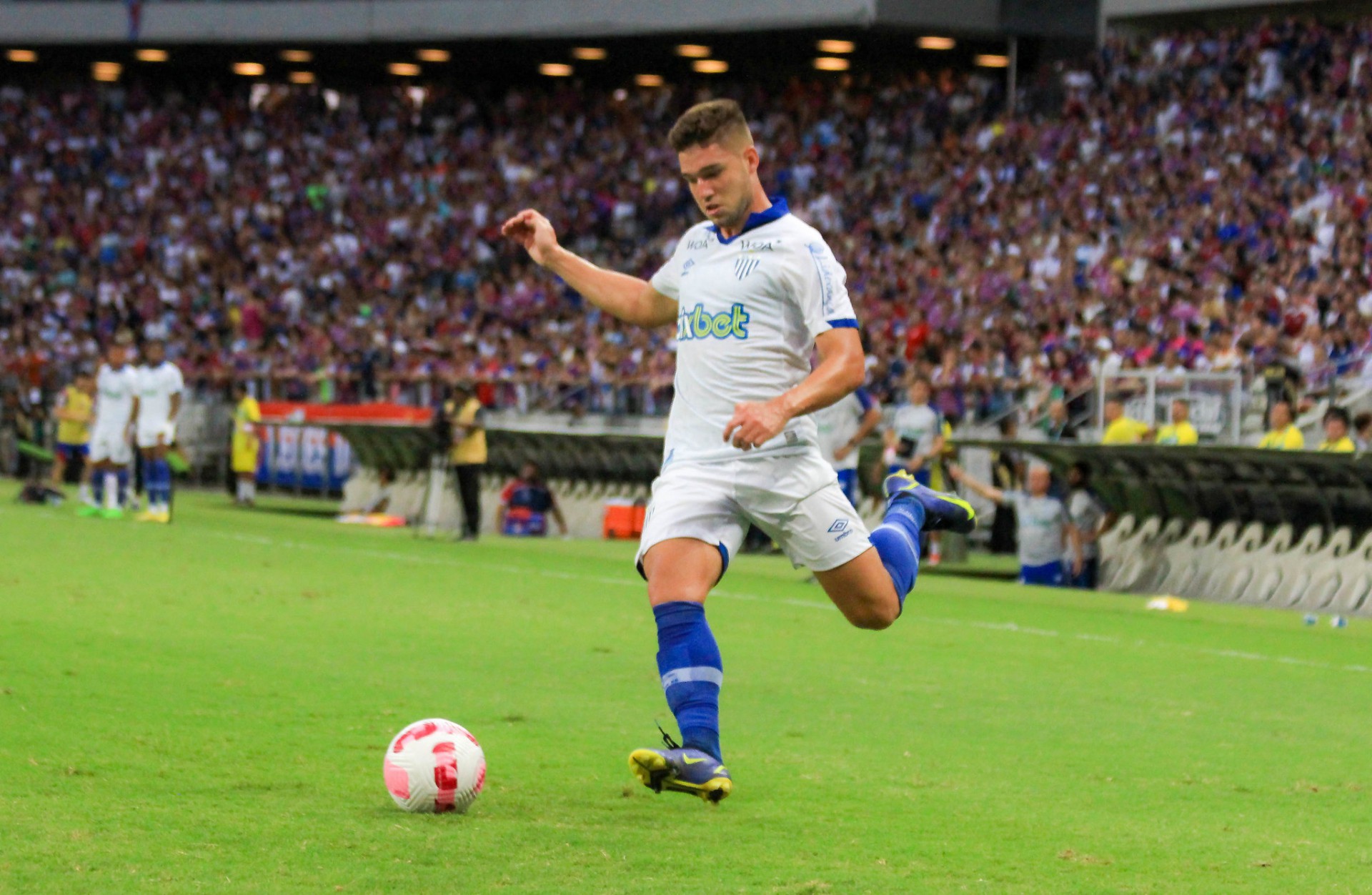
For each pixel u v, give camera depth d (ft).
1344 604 133.90
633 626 102.37
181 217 360.69
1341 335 202.59
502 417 249.75
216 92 381.81
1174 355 188.65
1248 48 288.30
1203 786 57.88
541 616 106.42
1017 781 57.98
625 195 341.00
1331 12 295.07
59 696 67.56
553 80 370.32
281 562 139.85
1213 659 97.71
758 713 71.97
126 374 188.65
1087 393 196.75
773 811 51.24
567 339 283.38
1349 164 259.39
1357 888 43.04
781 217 50.72
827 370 48.11
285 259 344.69
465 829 46.83
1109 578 152.76
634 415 240.73
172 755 56.85
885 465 154.71
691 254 52.01
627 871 42.39
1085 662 93.97
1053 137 296.92
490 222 339.16
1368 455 127.24
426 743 48.70
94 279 350.64
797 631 104.12
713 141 49.78
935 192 305.12
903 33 294.46
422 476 213.05
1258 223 255.09
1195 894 41.93
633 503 195.31
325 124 373.20
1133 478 151.94
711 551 50.31
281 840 44.83
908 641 101.30
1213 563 145.18
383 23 325.01
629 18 305.53
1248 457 136.15
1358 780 59.72
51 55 361.92
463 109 367.86
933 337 241.55
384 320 311.68
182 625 93.66
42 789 50.60
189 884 39.96
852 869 43.45
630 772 56.75
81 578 117.29
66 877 40.37
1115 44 307.99
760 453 50.11
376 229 347.36
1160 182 275.80
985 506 198.59
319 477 246.88
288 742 59.98
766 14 291.79
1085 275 264.31
